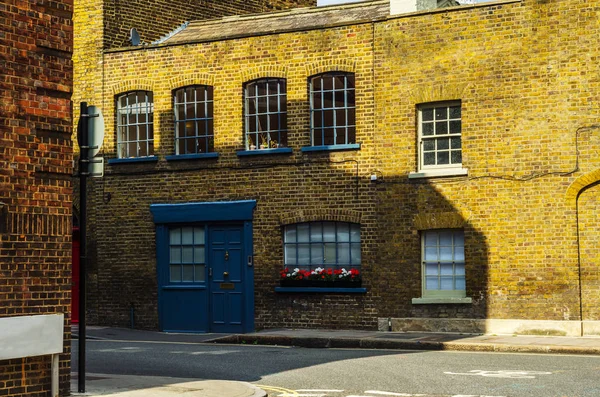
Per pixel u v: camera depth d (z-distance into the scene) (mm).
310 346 20156
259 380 13828
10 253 11180
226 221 23609
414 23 21750
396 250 21719
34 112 11555
